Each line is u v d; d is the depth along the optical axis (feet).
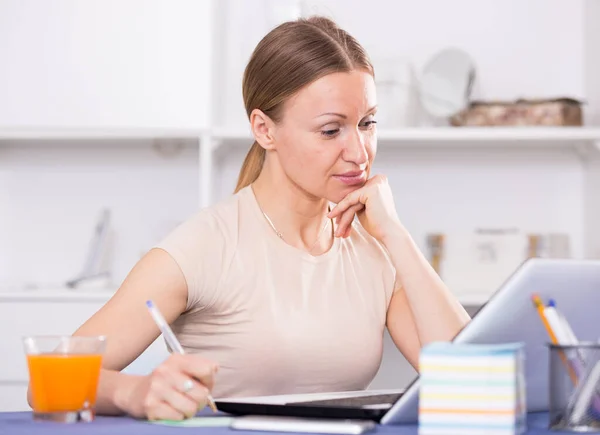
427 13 10.80
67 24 10.50
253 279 5.45
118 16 10.46
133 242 10.84
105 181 10.91
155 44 10.46
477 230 10.34
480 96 10.78
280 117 5.48
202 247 5.34
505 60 10.77
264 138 5.67
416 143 10.44
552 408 3.41
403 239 5.33
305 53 5.33
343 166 5.44
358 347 5.57
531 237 10.21
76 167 10.93
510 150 10.80
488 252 10.16
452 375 3.12
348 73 5.33
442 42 10.80
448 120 10.55
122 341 4.80
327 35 5.40
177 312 5.20
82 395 3.71
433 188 10.82
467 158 10.82
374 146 5.64
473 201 10.81
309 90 5.32
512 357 3.09
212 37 10.34
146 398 3.80
